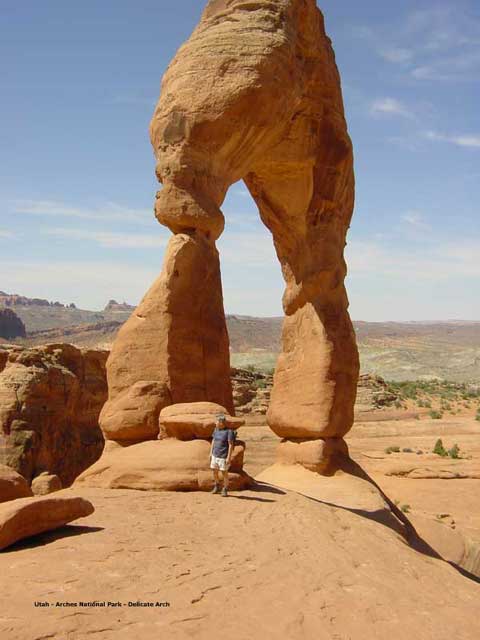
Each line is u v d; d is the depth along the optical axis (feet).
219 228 44.96
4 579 19.36
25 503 23.97
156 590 20.29
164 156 44.29
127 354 42.29
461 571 52.24
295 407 54.95
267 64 44.21
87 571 20.85
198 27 46.44
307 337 55.31
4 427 76.79
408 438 160.25
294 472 53.78
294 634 19.34
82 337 473.26
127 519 28.58
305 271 56.39
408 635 21.76
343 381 53.98
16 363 81.82
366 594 24.86
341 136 57.26
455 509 82.53
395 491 96.48
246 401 168.45
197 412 38.65
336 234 57.11
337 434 54.13
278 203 57.62
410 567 31.89
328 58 56.18
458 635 23.29
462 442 153.17
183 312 42.60
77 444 86.94
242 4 45.91
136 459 37.06
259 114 44.70
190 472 36.22
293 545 28.58
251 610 20.40
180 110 44.04
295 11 48.85
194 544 26.11
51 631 16.14
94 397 93.97
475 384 374.02
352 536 33.63
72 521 27.40
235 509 32.99
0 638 15.40
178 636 17.40
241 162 47.39
